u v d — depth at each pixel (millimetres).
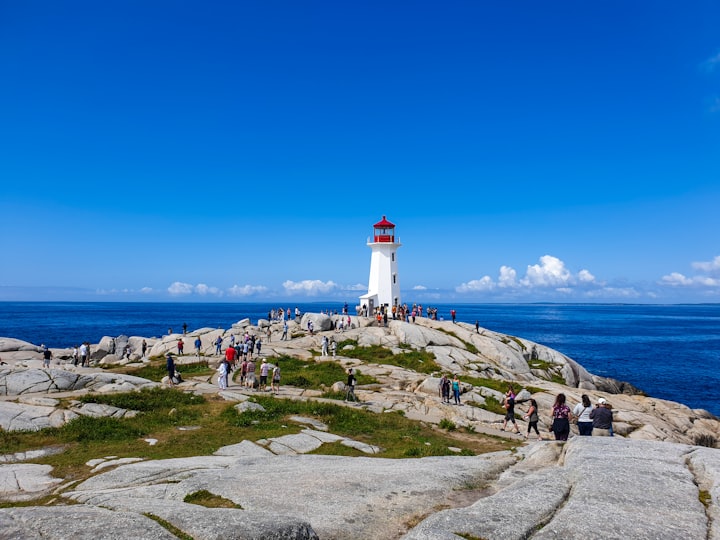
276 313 61188
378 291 61406
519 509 7285
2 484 12055
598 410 16016
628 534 6273
